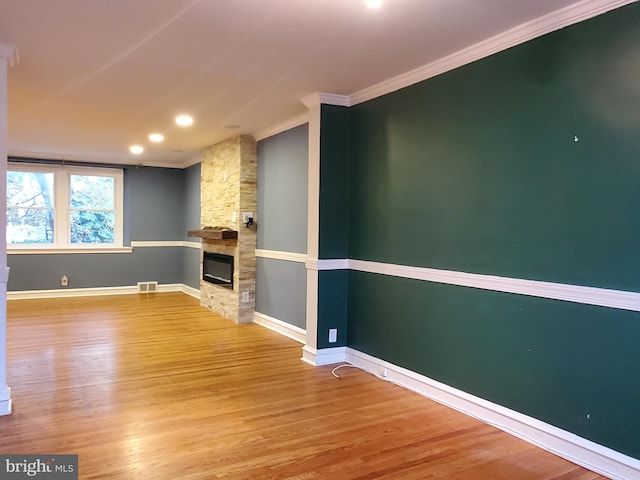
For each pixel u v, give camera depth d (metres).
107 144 6.35
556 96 2.47
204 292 6.85
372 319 3.85
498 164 2.79
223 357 4.26
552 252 2.50
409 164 3.45
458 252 3.06
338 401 3.21
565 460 2.41
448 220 3.13
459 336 3.06
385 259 3.69
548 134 2.51
